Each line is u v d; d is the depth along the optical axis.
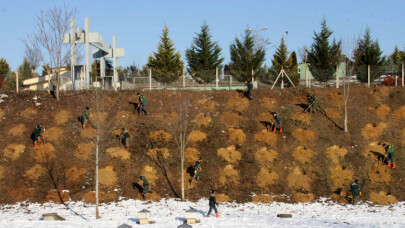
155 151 29.33
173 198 25.91
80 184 26.30
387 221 21.31
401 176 27.34
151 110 33.84
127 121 32.31
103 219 21.67
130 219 21.77
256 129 31.83
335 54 43.66
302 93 36.53
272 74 48.22
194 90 37.25
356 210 23.92
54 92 36.31
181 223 20.70
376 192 26.30
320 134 31.16
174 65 51.19
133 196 25.84
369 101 35.19
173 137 30.69
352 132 31.38
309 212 23.53
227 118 33.03
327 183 27.09
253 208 24.41
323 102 35.16
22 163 27.52
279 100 35.75
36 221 20.78
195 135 30.84
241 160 28.88
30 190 25.44
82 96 34.84
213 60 46.81
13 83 53.25
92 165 27.81
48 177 26.58
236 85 40.62
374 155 28.98
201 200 25.77
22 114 32.56
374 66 42.69
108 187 26.25
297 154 29.16
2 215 22.31
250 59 45.38
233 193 26.38
